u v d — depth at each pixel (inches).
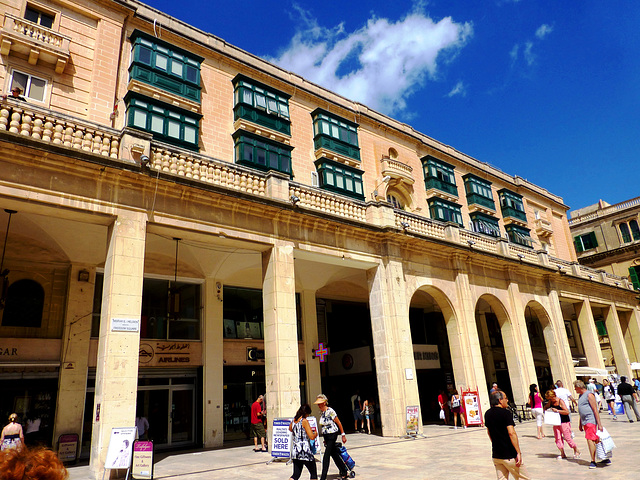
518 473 249.8
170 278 634.8
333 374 850.8
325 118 851.4
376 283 647.8
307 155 812.6
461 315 738.8
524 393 796.0
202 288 664.4
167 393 597.0
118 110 595.5
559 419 395.9
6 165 377.1
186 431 599.8
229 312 697.0
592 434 346.3
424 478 329.7
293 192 580.7
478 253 786.2
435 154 1103.6
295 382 493.7
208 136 678.5
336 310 883.4
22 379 495.2
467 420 678.5
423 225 744.3
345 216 636.1
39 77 542.0
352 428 781.9
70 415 499.8
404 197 979.9
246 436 652.7
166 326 616.7
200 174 499.2
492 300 835.4
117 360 384.2
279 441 439.2
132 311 405.7
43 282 540.7
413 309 973.8
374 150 944.3
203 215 482.9
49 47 541.6
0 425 473.4
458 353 720.3
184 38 697.6
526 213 1314.0
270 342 506.6
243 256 644.1
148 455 356.8
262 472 386.0
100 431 360.8
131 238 424.8
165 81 644.1
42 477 78.3
